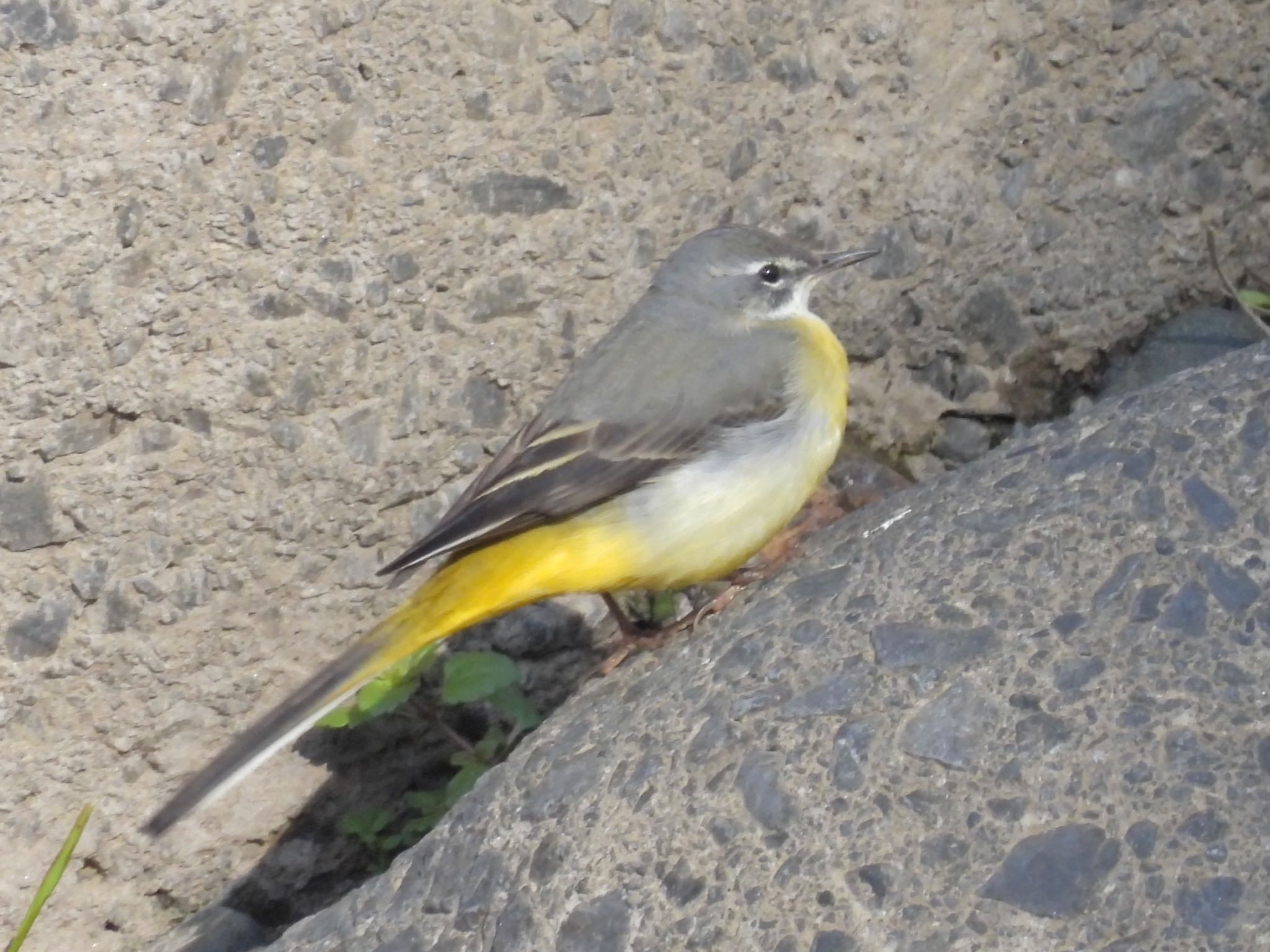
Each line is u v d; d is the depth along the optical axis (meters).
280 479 5.87
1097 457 4.70
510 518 5.43
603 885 4.35
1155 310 7.00
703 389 5.59
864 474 6.79
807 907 4.06
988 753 4.14
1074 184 6.80
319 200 5.73
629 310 6.14
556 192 6.07
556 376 6.21
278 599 5.98
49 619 5.70
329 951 4.78
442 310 5.99
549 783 4.70
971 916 3.92
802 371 5.70
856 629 4.58
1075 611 4.34
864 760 4.25
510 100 5.94
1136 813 3.94
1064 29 6.64
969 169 6.68
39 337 5.46
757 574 5.84
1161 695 4.11
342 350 5.86
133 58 5.41
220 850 6.14
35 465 5.57
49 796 5.85
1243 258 7.02
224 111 5.55
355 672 5.31
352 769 6.28
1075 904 3.87
